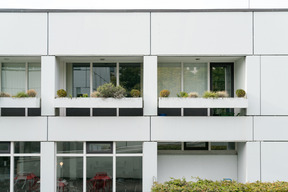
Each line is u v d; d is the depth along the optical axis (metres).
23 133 8.66
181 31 8.77
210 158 9.52
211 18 8.78
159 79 9.79
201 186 7.38
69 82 9.64
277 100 8.76
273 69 8.79
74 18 8.76
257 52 8.79
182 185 7.75
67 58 9.18
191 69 9.84
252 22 8.80
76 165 8.84
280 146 8.71
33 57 8.99
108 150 8.83
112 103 8.49
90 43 8.74
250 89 8.79
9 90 9.66
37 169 8.81
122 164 8.86
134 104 8.51
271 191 7.23
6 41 8.72
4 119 8.66
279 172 8.69
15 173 8.80
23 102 8.51
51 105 8.70
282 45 8.79
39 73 9.72
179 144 9.62
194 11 8.78
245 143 8.80
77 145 8.85
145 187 8.64
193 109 9.43
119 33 8.76
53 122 8.66
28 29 8.74
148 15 8.78
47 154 8.65
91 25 8.76
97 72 9.68
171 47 8.75
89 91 9.64
